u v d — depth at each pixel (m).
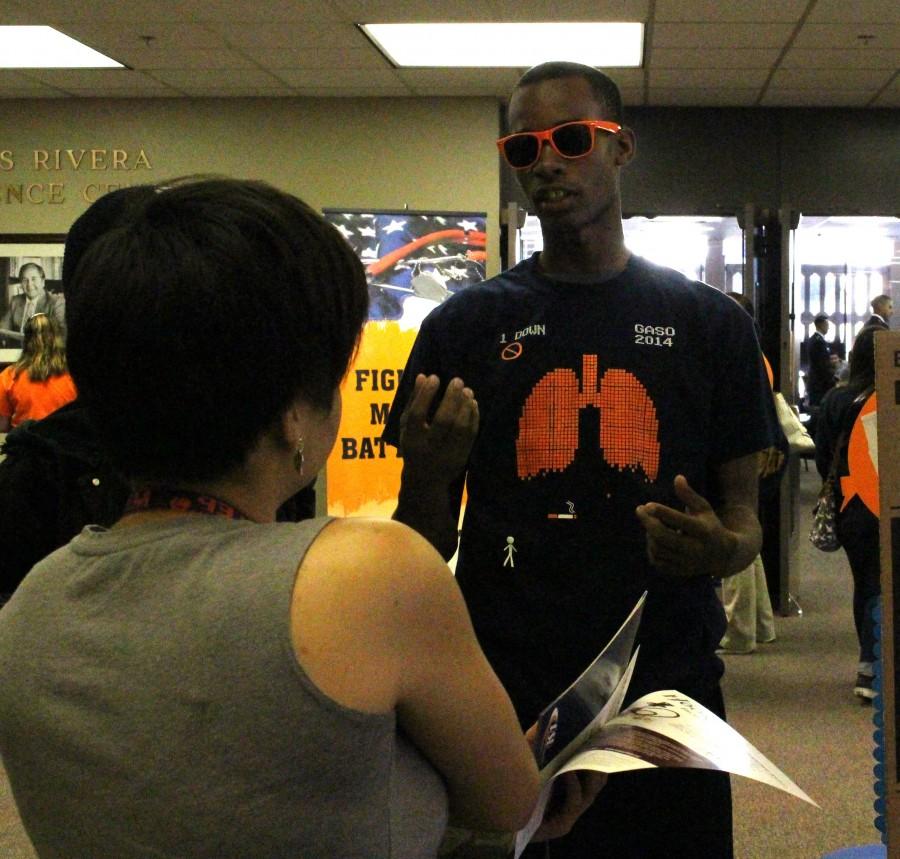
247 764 0.61
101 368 0.68
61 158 7.34
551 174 1.37
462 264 5.92
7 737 0.69
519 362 1.38
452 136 7.16
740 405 1.40
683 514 1.17
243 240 0.68
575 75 1.39
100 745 0.64
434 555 0.68
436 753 0.68
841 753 3.73
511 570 1.34
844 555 7.96
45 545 1.41
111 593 0.68
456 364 1.42
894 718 0.86
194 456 0.69
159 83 6.79
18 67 6.38
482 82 6.70
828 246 9.89
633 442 1.34
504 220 6.66
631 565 1.32
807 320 9.99
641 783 1.31
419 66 6.32
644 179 7.26
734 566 1.26
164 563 0.67
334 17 5.37
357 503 4.91
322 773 0.61
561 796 0.94
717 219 7.36
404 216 5.85
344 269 0.73
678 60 6.08
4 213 7.39
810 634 5.54
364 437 4.90
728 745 0.90
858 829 3.10
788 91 6.76
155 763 0.62
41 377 5.47
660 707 1.00
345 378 0.75
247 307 0.66
